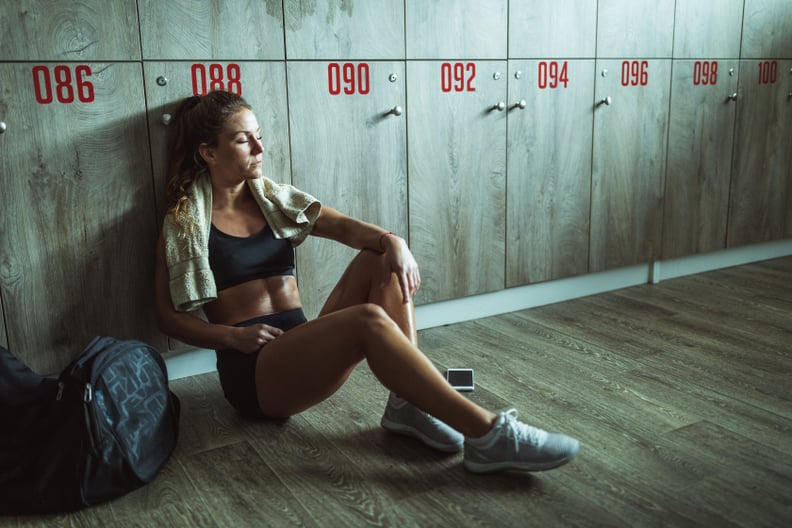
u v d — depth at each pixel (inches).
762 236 149.3
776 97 142.3
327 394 70.7
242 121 76.9
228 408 84.4
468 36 104.7
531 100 113.0
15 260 79.5
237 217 81.4
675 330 109.8
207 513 62.0
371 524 59.7
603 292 132.2
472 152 109.5
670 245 136.7
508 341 106.3
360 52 96.3
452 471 68.2
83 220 82.4
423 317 112.6
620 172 126.0
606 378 91.1
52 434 62.3
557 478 66.5
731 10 131.0
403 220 105.6
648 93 125.1
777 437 74.3
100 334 86.0
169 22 82.7
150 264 87.5
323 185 97.4
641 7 120.4
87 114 80.1
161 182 86.0
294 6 90.2
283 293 82.2
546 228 120.4
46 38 76.3
